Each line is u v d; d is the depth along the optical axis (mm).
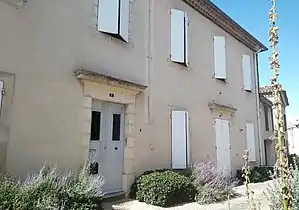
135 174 7789
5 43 5629
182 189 7227
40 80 6062
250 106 14000
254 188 9953
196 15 11039
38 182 5020
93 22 7254
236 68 13250
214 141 10945
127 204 6754
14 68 5703
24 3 5984
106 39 7523
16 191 4621
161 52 9211
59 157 6176
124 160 7707
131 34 8258
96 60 7191
